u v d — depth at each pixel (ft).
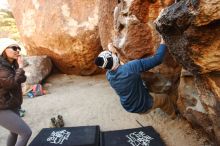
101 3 15.26
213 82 7.78
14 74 9.53
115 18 12.84
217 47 6.82
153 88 13.21
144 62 10.29
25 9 24.76
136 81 10.45
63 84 22.16
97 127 13.37
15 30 34.63
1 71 9.17
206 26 6.56
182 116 13.16
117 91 10.71
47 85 21.83
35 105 17.83
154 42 11.48
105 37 15.28
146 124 13.60
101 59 10.23
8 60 9.60
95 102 17.06
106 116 15.06
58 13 22.27
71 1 22.16
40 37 23.39
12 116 9.78
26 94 19.85
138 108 10.91
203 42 6.86
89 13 21.59
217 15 6.14
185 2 6.79
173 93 13.01
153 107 11.42
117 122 14.24
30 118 15.87
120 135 12.39
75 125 14.47
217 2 5.98
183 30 7.00
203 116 10.71
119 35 12.65
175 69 12.10
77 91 19.84
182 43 7.31
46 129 13.43
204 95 8.73
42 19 23.20
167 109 12.30
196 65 7.43
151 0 11.00
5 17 36.52
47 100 18.56
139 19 11.43
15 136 11.02
